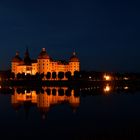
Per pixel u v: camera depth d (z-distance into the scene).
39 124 83.25
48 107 120.56
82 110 110.62
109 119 89.69
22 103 136.12
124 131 72.31
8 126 81.00
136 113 101.38
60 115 98.56
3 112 106.62
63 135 70.50
